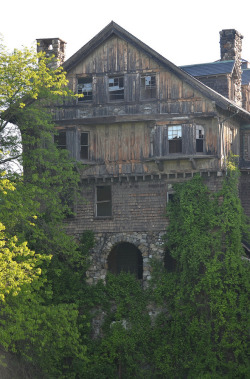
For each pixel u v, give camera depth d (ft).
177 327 199.11
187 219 202.39
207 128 209.26
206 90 206.80
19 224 187.93
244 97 256.52
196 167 207.62
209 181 207.21
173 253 204.64
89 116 217.97
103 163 216.54
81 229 216.54
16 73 185.88
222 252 198.18
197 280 200.13
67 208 204.54
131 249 222.07
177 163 209.67
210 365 191.93
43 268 202.90
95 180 216.74
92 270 213.25
